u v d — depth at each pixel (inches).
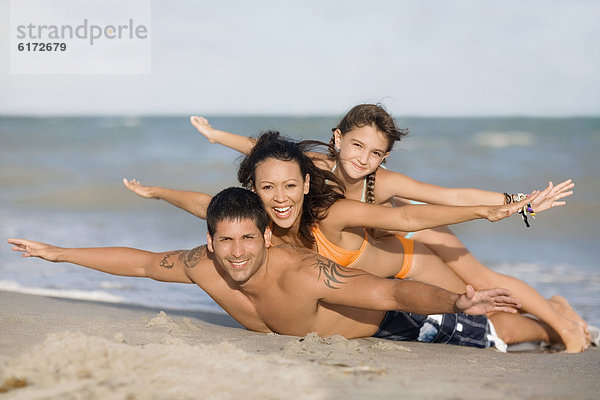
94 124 1322.6
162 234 416.5
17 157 818.8
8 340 136.6
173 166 750.5
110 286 280.1
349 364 126.2
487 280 216.7
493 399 106.7
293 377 111.0
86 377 105.8
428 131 1114.1
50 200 545.6
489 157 801.6
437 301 130.7
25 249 177.0
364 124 195.0
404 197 202.4
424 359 145.3
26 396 96.6
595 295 283.1
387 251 193.6
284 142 176.4
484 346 195.3
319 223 176.6
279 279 158.9
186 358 118.3
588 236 423.8
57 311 197.8
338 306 166.9
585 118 1387.8
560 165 728.3
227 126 1343.5
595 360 165.8
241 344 149.5
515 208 153.9
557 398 110.3
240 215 149.6
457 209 158.6
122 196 562.6
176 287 283.7
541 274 325.4
